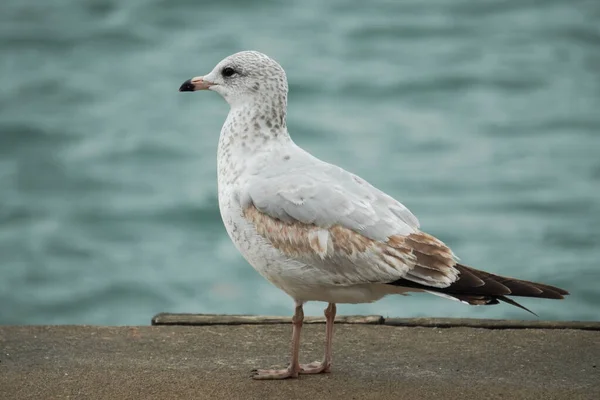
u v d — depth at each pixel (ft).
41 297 54.60
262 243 21.68
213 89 23.65
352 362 23.48
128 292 54.70
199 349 24.45
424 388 21.67
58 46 111.86
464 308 47.19
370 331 25.64
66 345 24.62
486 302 20.29
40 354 23.98
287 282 21.81
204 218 65.92
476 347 24.38
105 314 52.60
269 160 22.43
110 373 22.61
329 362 22.65
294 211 21.18
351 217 20.92
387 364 23.31
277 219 21.43
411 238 20.86
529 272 54.19
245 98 23.09
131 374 22.56
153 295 53.98
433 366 23.13
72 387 21.75
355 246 20.80
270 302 51.42
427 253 20.67
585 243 58.54
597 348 24.22
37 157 78.54
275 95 22.93
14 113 89.92
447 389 21.59
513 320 26.20
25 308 53.52
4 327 25.88
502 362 23.35
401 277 20.70
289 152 22.65
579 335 25.11
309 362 23.54
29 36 114.52
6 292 55.26
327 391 21.50
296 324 22.36
